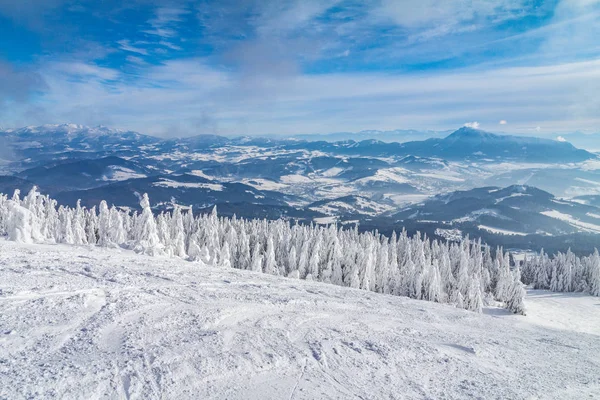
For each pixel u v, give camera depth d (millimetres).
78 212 64375
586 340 22250
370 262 61031
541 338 20875
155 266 24047
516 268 63938
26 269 17906
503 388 11484
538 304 63656
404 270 68188
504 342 17984
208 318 14180
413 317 21172
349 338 14500
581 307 63625
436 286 55656
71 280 16781
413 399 10023
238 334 13039
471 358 14359
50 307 12945
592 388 12492
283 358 11516
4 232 36156
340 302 21797
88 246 29984
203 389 8930
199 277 22516
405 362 12805
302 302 19719
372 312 20594
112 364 9359
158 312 14148
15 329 10773
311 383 10203
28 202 49938
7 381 7918
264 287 22766
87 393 7945
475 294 53031
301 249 71125
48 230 46875
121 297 15266
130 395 8164
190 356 10492
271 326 14602
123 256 26859
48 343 10195
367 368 11789
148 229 34531
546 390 11766
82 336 10945
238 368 10289
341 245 78562
